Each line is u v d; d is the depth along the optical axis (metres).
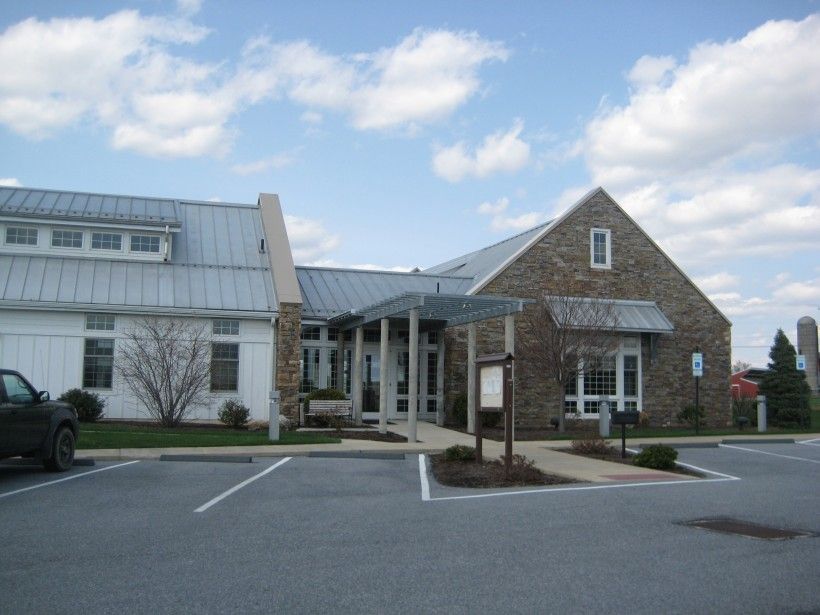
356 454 16.62
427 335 26.17
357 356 23.97
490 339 26.22
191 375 20.97
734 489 12.30
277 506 10.20
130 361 21.06
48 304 21.17
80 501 10.41
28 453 12.70
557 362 23.67
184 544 7.91
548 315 24.19
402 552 7.59
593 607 5.90
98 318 21.73
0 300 20.83
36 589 6.29
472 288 26.45
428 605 5.91
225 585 6.41
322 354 25.58
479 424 14.97
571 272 27.47
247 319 22.77
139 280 22.98
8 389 12.02
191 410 22.03
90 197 26.66
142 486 11.76
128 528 8.68
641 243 28.61
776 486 12.75
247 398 22.55
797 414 28.89
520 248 27.41
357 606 5.88
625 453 17.28
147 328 21.30
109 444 16.34
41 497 10.69
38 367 21.22
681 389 28.61
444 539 8.19
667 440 21.56
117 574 6.74
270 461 15.36
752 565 7.20
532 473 13.50
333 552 7.58
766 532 8.75
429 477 13.49
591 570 6.96
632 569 7.00
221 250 25.55
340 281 27.70
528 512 9.87
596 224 28.05
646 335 28.36
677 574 6.86
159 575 6.71
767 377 29.81
